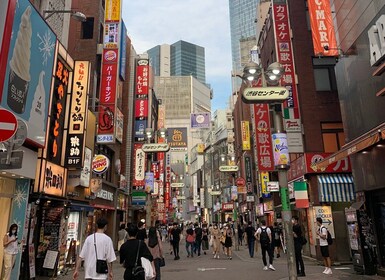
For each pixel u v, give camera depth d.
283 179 9.39
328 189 17.28
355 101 12.91
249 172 36.47
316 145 18.89
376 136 9.34
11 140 6.62
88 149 16.81
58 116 13.88
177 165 121.44
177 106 104.62
